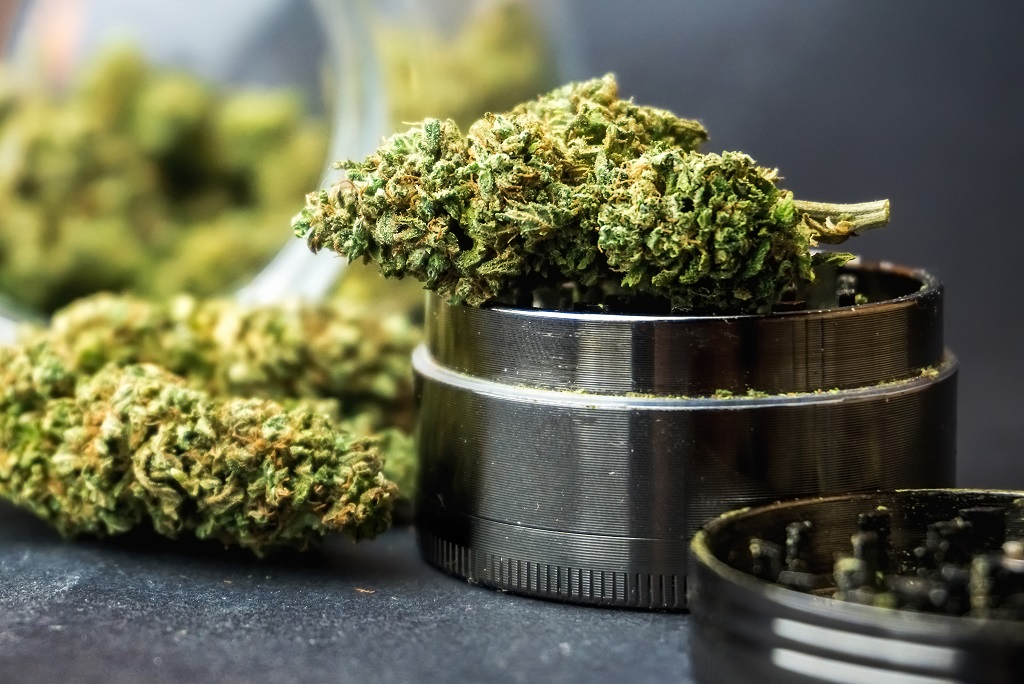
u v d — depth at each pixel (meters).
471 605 0.23
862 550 0.22
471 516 0.23
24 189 0.35
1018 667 0.19
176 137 0.36
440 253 0.23
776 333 0.22
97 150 0.35
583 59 0.36
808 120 0.36
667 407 0.22
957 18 0.35
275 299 0.32
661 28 0.36
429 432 0.24
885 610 0.20
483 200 0.22
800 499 0.23
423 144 0.23
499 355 0.23
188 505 0.24
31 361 0.25
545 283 0.24
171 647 0.22
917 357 0.23
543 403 0.23
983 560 0.21
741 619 0.20
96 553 0.25
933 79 0.35
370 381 0.26
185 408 0.24
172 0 0.35
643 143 0.23
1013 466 0.28
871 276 0.25
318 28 0.34
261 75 0.36
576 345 0.23
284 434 0.23
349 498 0.23
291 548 0.25
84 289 0.34
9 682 0.21
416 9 0.32
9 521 0.26
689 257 0.22
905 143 0.35
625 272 0.23
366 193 0.23
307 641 0.22
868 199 0.36
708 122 0.36
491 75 0.32
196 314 0.27
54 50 0.36
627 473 0.23
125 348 0.26
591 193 0.22
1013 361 0.34
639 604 0.23
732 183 0.22
